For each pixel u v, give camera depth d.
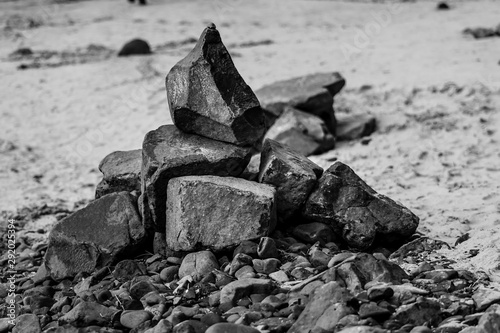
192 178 3.28
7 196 4.80
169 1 13.63
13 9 13.48
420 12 10.24
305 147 4.90
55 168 5.34
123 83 7.06
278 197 3.38
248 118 3.38
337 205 3.37
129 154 3.69
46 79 7.42
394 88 5.93
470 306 2.83
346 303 2.79
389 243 3.40
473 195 4.00
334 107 5.71
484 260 3.17
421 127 5.15
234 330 2.75
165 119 6.00
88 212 3.44
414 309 2.77
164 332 2.83
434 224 3.65
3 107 6.70
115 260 3.36
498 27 7.86
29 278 3.50
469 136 4.91
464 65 6.41
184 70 3.41
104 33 10.24
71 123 6.23
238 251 3.19
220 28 10.16
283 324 2.80
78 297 3.16
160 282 3.18
